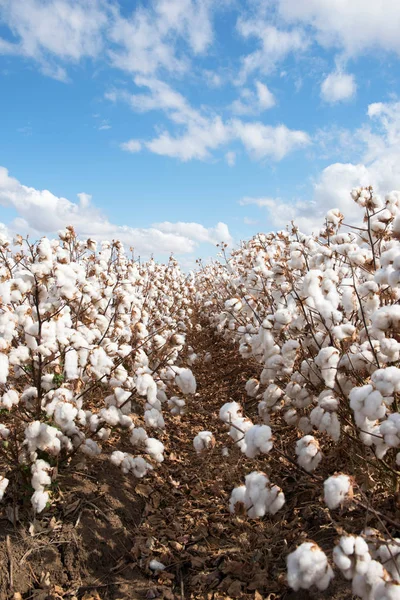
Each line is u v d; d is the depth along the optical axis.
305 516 2.57
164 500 3.05
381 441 2.08
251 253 5.73
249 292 4.79
